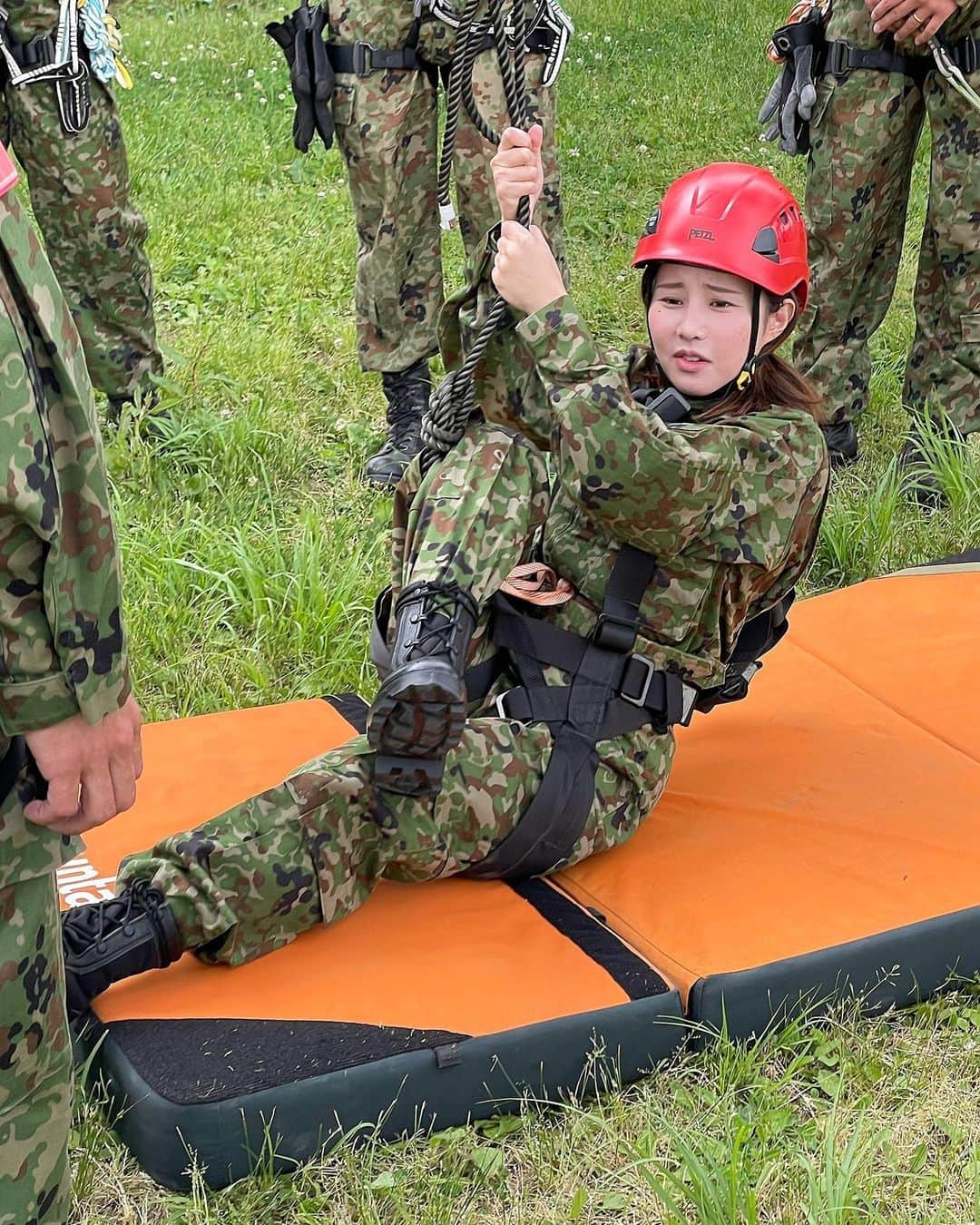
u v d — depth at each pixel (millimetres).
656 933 2381
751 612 2617
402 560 2564
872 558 4016
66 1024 1558
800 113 4152
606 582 2488
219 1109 1982
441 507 2365
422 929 2371
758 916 2414
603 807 2496
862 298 4441
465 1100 2129
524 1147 2121
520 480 2420
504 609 2498
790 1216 1981
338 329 5379
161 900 2184
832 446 4535
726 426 2443
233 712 3088
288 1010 2170
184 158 6816
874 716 3111
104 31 3986
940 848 2621
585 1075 2191
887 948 2363
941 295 4305
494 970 2270
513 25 2311
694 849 2611
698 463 2299
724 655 2588
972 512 4172
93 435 1383
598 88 8250
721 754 2957
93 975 2129
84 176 4043
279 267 5844
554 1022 2162
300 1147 2041
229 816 2260
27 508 1302
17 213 1312
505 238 2326
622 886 2504
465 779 2355
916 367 4422
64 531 1380
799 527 2514
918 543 4117
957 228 4113
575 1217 1992
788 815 2717
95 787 1460
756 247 2418
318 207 6473
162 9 9703
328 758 2357
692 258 2404
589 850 2504
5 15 3836
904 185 4320
